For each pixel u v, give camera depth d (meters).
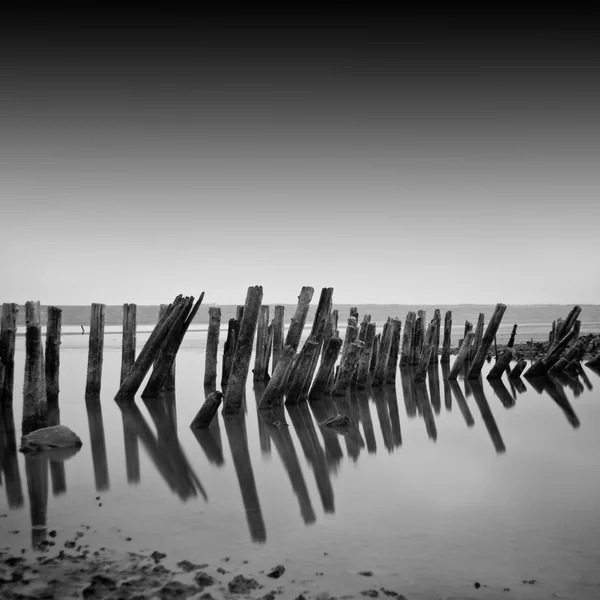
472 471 7.84
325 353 14.11
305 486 7.29
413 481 7.43
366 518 6.05
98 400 14.32
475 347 21.22
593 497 6.63
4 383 12.65
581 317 66.25
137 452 9.17
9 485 7.35
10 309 12.77
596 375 18.11
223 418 12.05
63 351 30.91
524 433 10.23
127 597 4.30
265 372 17.66
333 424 11.15
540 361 18.14
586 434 10.05
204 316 91.44
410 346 21.02
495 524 5.83
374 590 4.45
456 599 4.32
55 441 9.45
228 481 7.55
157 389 14.58
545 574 4.72
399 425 11.23
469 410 12.72
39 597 4.30
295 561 4.98
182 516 6.16
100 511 6.34
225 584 4.53
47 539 5.51
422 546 5.29
